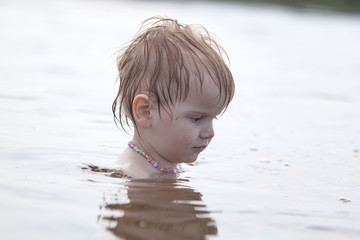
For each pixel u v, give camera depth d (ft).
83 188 9.51
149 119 11.64
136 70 11.76
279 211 9.14
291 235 8.00
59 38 33.22
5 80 20.90
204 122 11.67
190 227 7.95
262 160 13.14
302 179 11.60
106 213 8.20
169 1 64.75
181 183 10.75
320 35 45.75
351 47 40.52
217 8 60.23
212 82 11.29
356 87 25.62
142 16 47.29
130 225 7.76
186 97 11.28
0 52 27.27
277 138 15.65
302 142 15.31
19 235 7.05
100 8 52.60
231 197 9.84
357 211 9.41
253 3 71.61
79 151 12.32
